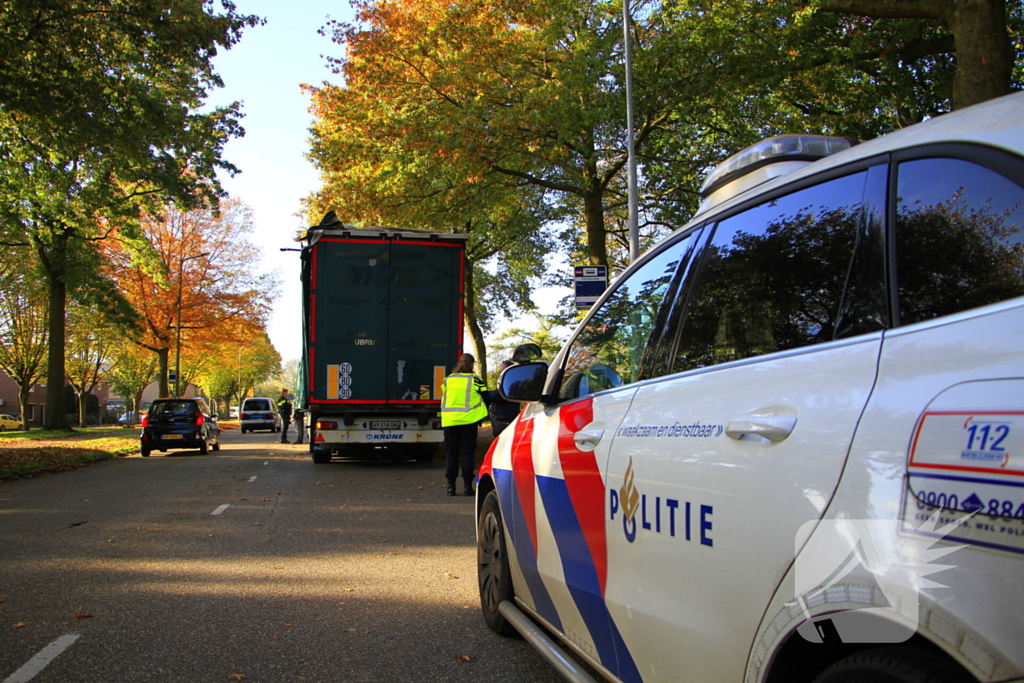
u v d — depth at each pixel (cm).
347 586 595
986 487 147
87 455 1992
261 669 418
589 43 1659
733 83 1585
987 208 174
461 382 1116
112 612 523
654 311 313
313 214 2531
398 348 1465
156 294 4269
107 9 1590
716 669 218
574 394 374
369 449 1761
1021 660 138
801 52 1576
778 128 1823
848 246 212
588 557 313
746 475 209
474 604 546
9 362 4697
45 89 1556
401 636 475
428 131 1731
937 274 182
